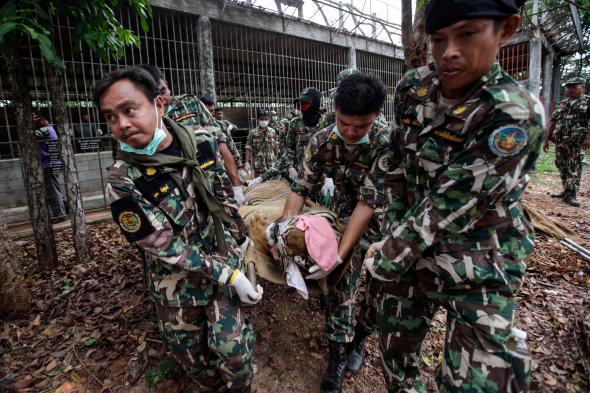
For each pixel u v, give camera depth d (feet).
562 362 7.37
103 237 14.99
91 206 18.94
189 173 5.12
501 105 3.36
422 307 5.05
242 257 6.00
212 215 5.44
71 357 7.67
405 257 4.12
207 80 21.90
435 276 4.49
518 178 3.50
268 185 9.92
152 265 5.40
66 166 11.51
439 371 4.77
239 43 28.02
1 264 8.54
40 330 8.55
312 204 7.93
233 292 5.57
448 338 4.39
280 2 25.08
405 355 5.30
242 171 13.34
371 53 33.37
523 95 3.39
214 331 5.28
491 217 4.04
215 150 5.81
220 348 5.23
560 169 20.51
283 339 8.25
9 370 7.32
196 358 5.62
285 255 5.96
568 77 64.64
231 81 35.50
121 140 4.56
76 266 11.65
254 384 6.98
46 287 10.44
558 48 44.98
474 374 3.95
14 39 9.16
